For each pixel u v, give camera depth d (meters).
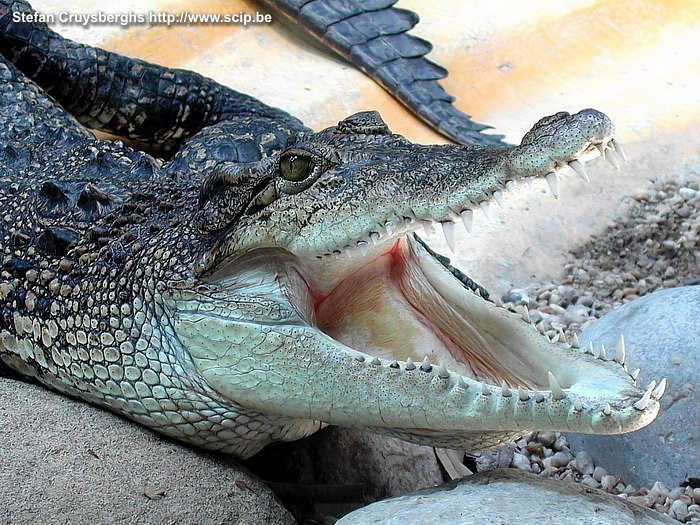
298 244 1.73
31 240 1.87
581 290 2.25
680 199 2.39
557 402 1.63
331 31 2.63
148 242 1.80
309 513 1.84
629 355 1.94
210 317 1.75
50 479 1.69
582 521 1.59
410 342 1.81
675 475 1.89
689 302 1.97
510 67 2.74
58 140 2.08
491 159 1.69
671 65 2.80
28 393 1.82
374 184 1.71
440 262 1.83
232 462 1.80
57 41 2.33
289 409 1.74
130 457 1.75
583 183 2.40
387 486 1.88
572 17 2.93
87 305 1.81
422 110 2.50
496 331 1.75
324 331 1.83
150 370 1.78
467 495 1.64
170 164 2.08
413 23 2.75
